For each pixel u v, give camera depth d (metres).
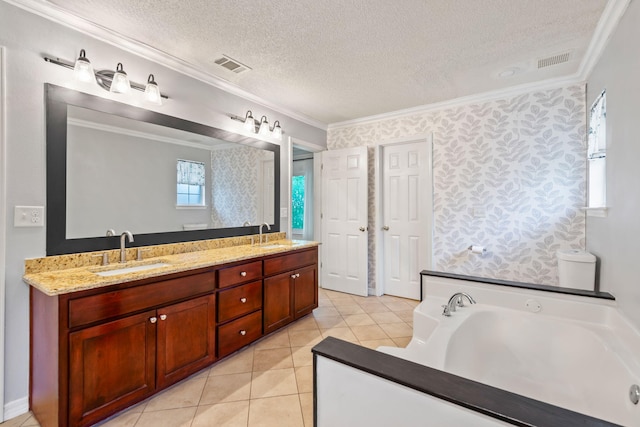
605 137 2.09
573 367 1.67
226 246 2.88
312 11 1.83
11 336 1.65
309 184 4.80
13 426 1.60
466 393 0.85
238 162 3.03
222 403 1.80
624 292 1.66
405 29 2.01
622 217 1.72
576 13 1.84
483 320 1.95
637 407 1.21
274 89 3.01
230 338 2.27
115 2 1.74
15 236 1.66
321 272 4.32
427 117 3.52
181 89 2.52
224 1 1.74
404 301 3.71
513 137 3.01
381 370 0.98
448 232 3.40
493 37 2.11
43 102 1.76
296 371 2.15
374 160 3.95
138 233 2.25
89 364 1.52
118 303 1.63
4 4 1.62
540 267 2.91
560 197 2.80
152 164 2.34
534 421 0.74
